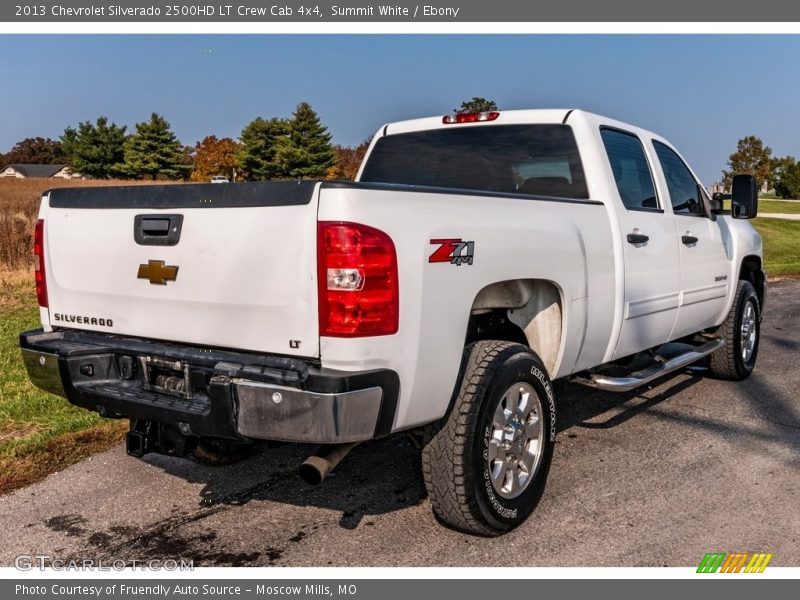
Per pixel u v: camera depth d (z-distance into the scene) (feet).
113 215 11.92
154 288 11.50
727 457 15.83
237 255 10.55
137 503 13.56
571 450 16.28
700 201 19.76
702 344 20.34
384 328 10.00
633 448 16.39
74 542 12.12
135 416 11.50
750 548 11.82
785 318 34.86
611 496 13.82
